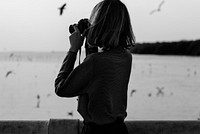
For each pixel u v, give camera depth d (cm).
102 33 254
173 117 5697
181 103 6338
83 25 265
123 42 264
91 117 250
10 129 347
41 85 7781
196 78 8450
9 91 7131
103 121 248
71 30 269
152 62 10544
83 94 253
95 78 252
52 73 9481
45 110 5450
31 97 6456
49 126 345
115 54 258
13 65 11425
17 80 8612
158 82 8038
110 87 251
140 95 6538
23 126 348
